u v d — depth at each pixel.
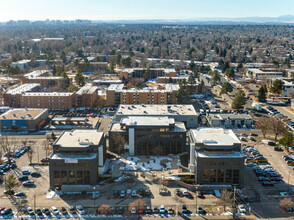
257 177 156.00
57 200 136.88
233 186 144.75
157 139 177.75
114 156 177.75
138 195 140.00
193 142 159.50
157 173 157.62
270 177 154.75
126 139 182.25
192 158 157.00
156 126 175.88
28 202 135.38
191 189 145.12
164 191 141.12
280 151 185.75
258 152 183.00
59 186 146.75
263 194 140.62
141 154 179.75
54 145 149.50
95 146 149.75
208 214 126.69
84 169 144.62
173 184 149.12
